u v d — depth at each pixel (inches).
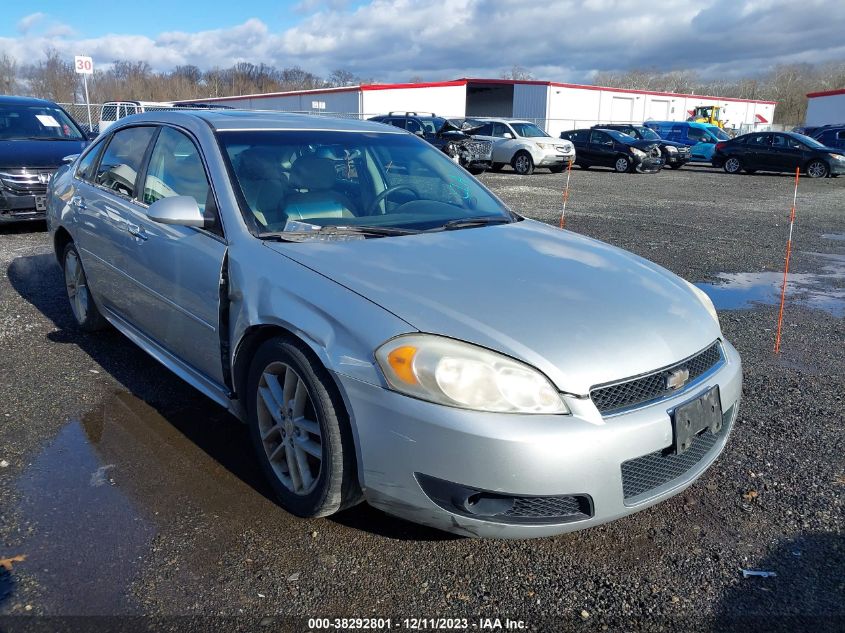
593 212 506.3
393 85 1421.0
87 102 703.1
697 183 800.9
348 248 115.6
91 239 170.4
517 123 924.0
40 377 164.9
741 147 961.5
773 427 148.1
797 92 3378.4
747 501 119.3
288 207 128.3
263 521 110.3
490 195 161.2
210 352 126.1
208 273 122.1
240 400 121.1
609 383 92.6
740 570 101.4
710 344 108.8
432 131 883.4
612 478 91.1
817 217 504.4
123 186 159.5
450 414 87.7
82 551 101.4
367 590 95.7
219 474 123.9
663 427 94.8
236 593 94.0
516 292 103.8
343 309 98.3
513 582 98.3
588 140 968.9
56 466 124.8
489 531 91.4
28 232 346.6
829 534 110.3
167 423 143.2
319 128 151.2
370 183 143.8
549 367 90.6
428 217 139.4
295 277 106.8
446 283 104.0
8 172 323.0
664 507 117.5
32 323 204.5
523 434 86.7
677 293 117.7
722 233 415.8
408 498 92.6
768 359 192.9
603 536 109.3
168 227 135.1
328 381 99.0
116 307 167.2
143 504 113.9
